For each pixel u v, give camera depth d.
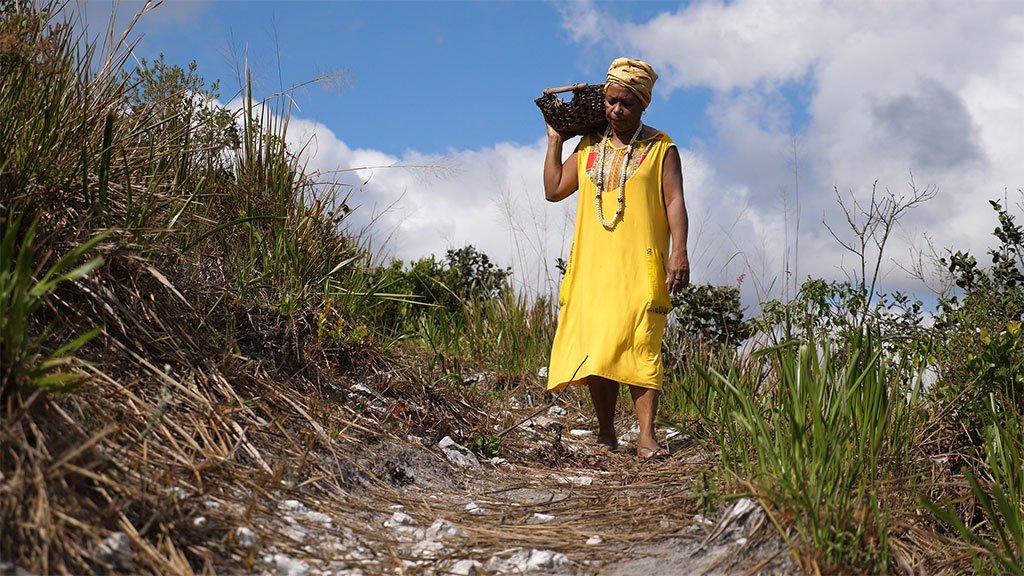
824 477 2.69
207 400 3.14
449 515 3.08
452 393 4.64
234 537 2.35
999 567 2.84
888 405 3.42
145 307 3.31
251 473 2.90
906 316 4.42
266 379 3.65
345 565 2.45
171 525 2.25
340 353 4.26
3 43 3.09
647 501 3.24
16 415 2.16
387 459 3.51
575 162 4.55
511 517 3.11
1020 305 4.19
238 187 4.57
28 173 3.09
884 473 3.24
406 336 4.82
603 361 4.16
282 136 4.90
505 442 4.35
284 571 2.32
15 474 2.02
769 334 4.70
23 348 2.28
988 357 3.79
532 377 6.18
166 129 4.19
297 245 4.57
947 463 3.59
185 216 3.89
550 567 2.62
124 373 3.00
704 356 5.86
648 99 4.30
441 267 7.74
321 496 2.99
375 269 5.69
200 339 3.48
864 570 2.55
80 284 3.08
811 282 4.41
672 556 2.70
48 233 3.09
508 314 7.00
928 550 2.83
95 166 3.46
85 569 1.94
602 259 4.27
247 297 4.03
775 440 3.32
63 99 3.47
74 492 2.14
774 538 2.66
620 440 4.88
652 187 4.27
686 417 5.06
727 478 3.08
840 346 4.01
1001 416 3.64
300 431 3.38
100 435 2.26
